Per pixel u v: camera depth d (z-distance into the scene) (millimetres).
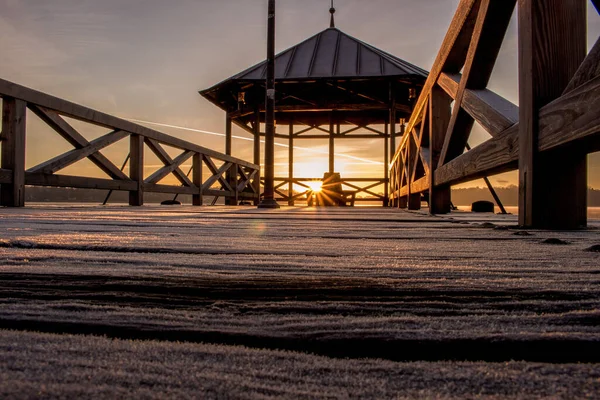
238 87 15266
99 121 7566
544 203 2297
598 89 1567
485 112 2967
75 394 359
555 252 1329
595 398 364
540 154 2232
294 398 361
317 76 14734
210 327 551
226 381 394
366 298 716
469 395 370
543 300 691
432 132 5301
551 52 2168
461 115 3844
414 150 8148
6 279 843
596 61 1660
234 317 601
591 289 770
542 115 2121
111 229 2246
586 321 572
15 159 6191
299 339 513
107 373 405
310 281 844
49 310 627
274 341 514
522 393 375
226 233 2061
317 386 388
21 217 3492
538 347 492
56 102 6699
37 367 417
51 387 371
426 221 3553
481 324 562
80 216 3758
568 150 2088
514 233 2072
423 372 422
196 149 11062
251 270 963
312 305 666
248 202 15945
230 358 452
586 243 1637
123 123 8211
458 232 2268
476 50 3225
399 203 10305
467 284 816
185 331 533
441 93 5289
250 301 697
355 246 1507
